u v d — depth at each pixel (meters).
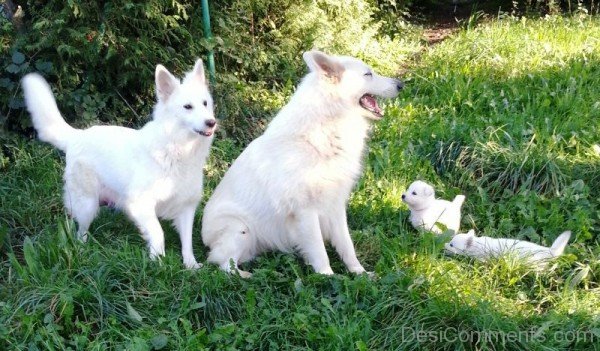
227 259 4.41
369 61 7.08
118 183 4.43
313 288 4.18
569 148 5.30
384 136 5.62
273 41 6.66
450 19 10.12
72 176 4.54
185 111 4.34
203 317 4.06
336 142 4.34
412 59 7.61
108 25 5.45
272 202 4.37
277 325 3.97
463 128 5.48
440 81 6.38
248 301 4.07
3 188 4.93
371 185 5.07
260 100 6.12
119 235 4.60
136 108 5.74
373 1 8.60
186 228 4.52
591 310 4.07
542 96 5.95
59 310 3.96
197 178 4.48
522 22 7.96
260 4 6.46
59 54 5.38
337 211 4.43
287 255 4.48
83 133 4.57
